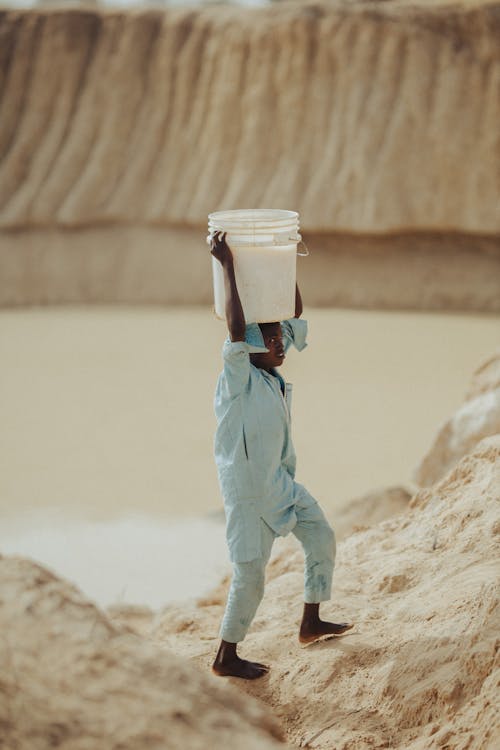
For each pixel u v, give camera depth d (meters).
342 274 27.56
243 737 2.27
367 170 27.14
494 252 26.42
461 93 26.67
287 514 4.29
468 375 19.64
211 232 4.21
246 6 31.84
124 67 31.42
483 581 4.29
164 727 2.25
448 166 26.38
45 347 24.05
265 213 4.36
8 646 2.46
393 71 27.59
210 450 15.84
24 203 30.61
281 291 4.23
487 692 3.36
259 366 4.34
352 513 8.45
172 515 12.80
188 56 30.72
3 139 31.88
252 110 29.27
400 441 15.73
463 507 5.15
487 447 5.59
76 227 30.42
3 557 2.89
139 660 2.49
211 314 27.66
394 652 4.11
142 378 20.75
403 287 26.88
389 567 4.98
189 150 30.16
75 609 2.65
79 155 31.11
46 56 32.06
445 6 27.33
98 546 11.54
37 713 2.25
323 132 28.28
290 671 4.31
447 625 4.03
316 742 3.76
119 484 14.34
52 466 15.32
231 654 4.38
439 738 3.31
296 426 16.78
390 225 26.56
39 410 18.56
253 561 4.22
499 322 24.75
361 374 20.05
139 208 30.11
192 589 9.53
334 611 4.69
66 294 29.72
